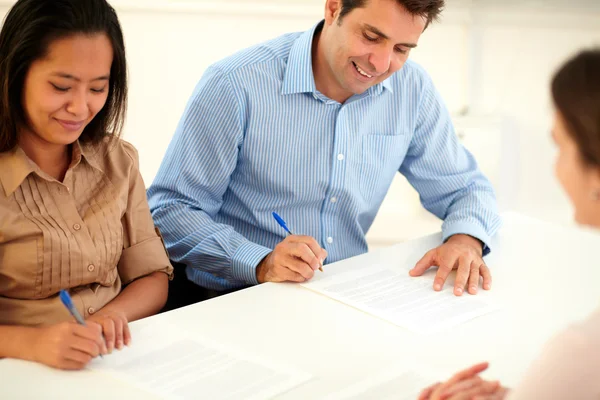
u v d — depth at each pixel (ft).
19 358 3.74
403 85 6.02
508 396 2.92
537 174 10.35
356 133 5.90
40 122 4.12
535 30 9.82
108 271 4.70
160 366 3.70
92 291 4.61
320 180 5.86
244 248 5.30
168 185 5.69
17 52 3.96
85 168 4.63
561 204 10.39
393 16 5.02
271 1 9.37
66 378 3.57
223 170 5.72
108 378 3.58
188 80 9.60
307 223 5.97
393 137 6.06
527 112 10.14
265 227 5.89
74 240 4.41
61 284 4.42
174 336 4.03
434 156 6.27
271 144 5.74
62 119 4.11
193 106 5.64
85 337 3.69
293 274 4.77
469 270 4.92
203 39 9.47
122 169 4.84
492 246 5.53
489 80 10.10
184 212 5.59
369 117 5.93
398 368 3.76
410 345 4.02
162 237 5.64
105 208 4.63
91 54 4.03
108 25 4.17
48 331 3.76
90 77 4.06
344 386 3.58
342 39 5.24
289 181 5.83
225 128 5.62
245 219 5.94
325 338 4.07
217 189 5.78
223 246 5.37
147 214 5.05
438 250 5.17
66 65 3.97
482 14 9.81
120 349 3.85
